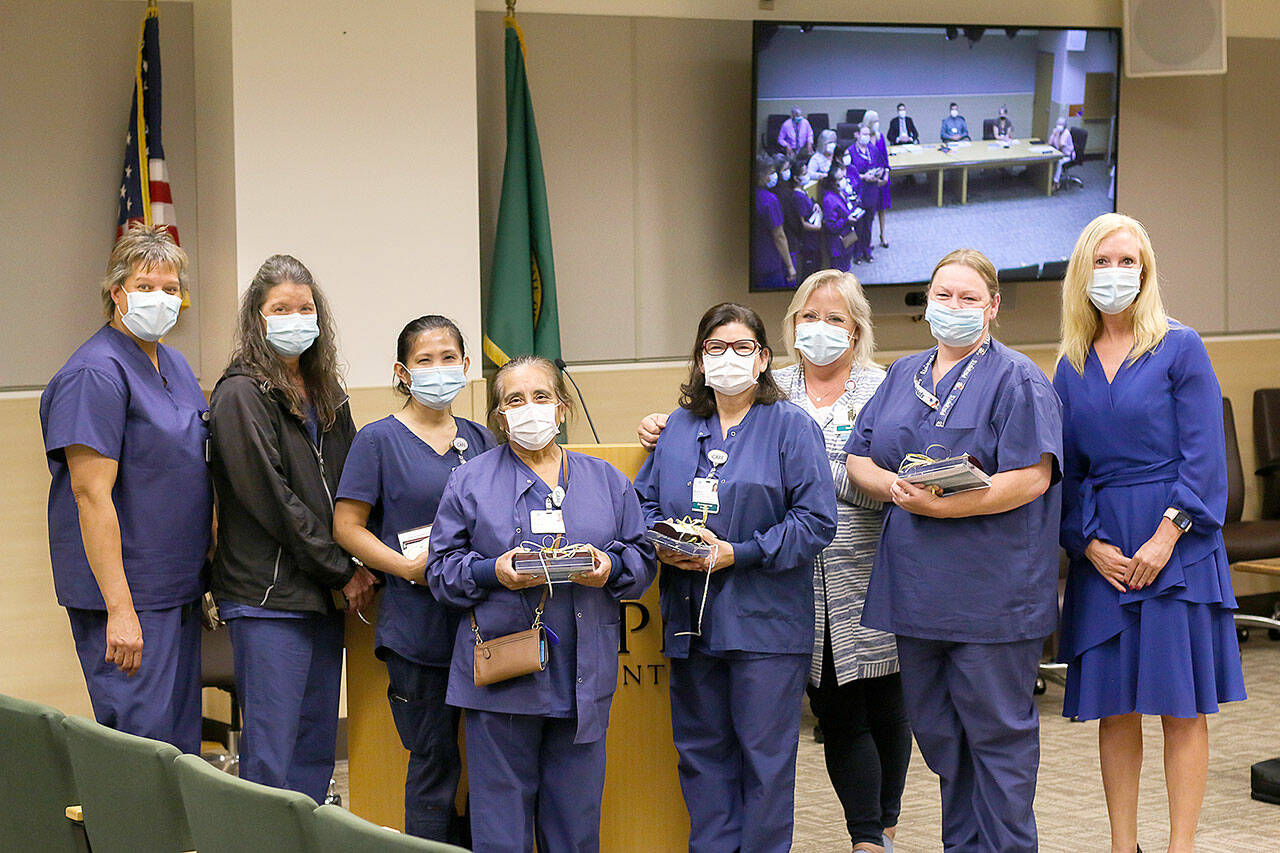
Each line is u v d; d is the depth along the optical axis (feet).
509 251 17.63
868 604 10.96
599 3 19.02
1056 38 20.04
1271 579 23.13
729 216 19.85
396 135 16.80
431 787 11.09
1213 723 17.35
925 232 19.84
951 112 19.71
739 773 10.98
